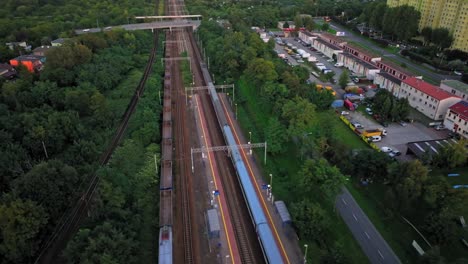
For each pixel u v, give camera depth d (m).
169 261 61.75
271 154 99.44
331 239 70.06
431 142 100.06
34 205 64.12
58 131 95.69
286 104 101.81
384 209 76.69
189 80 149.38
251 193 78.56
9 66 144.50
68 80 129.75
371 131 107.19
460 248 66.50
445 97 114.44
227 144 102.69
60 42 172.88
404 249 67.31
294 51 194.00
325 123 100.38
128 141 92.94
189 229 73.50
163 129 108.12
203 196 83.44
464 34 176.12
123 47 175.75
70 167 75.56
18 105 105.81
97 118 109.75
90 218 71.50
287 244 68.69
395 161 83.69
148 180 83.50
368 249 67.62
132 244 62.50
